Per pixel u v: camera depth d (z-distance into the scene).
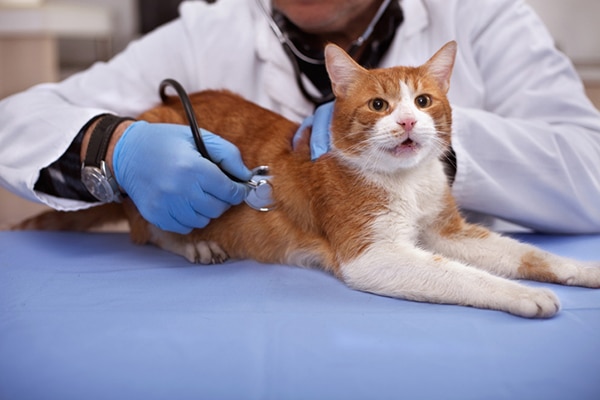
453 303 1.00
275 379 0.70
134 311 0.93
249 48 1.72
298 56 1.60
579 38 3.32
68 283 1.09
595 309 0.93
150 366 0.74
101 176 1.25
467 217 1.59
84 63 3.90
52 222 1.62
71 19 3.24
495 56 1.63
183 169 1.18
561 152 1.38
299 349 0.78
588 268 1.07
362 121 1.18
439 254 1.22
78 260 1.27
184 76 1.76
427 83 1.21
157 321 0.88
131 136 1.28
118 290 1.05
